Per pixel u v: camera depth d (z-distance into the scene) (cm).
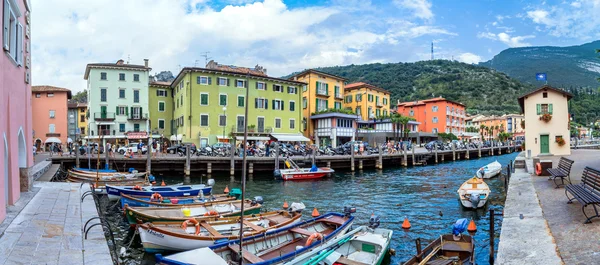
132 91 5609
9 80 1360
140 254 1276
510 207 1270
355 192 2702
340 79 6938
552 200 1345
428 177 3634
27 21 1752
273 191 2764
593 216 1002
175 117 5778
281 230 1224
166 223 1295
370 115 7419
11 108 1384
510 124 11975
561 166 1831
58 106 6262
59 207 1443
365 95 7369
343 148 4722
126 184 2408
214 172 3688
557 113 3759
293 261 953
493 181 3266
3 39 1248
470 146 6862
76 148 3319
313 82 6431
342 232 1301
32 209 1377
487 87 16638
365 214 1944
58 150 4300
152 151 4225
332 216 1468
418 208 2083
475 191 2081
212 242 1173
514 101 16162
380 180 3412
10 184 1393
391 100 14538
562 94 3747
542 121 3791
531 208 1230
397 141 6794
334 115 5981
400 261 1234
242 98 5241
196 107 4912
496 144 7794
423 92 15475
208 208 1656
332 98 6781
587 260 736
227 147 4175
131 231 1528
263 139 5206
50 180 2345
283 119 5644
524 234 939
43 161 3111
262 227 1296
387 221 1780
